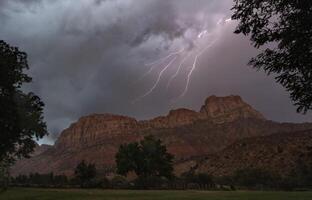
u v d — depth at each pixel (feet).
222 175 615.16
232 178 486.38
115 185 362.12
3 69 118.93
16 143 166.50
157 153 440.86
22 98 159.43
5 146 136.56
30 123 159.63
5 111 125.18
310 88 41.50
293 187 371.15
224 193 228.22
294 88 42.09
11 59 122.52
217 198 171.42
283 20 41.96
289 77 42.27
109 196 191.93
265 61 43.34
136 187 355.56
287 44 41.29
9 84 122.83
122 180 422.00
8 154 188.03
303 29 40.09
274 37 42.27
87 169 418.92
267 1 42.73
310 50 40.27
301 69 41.57
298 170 478.18
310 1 39.22
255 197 171.53
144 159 434.71
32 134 167.22
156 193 229.25
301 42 40.29
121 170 437.58
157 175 444.55
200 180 437.17
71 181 422.00
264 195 189.47
